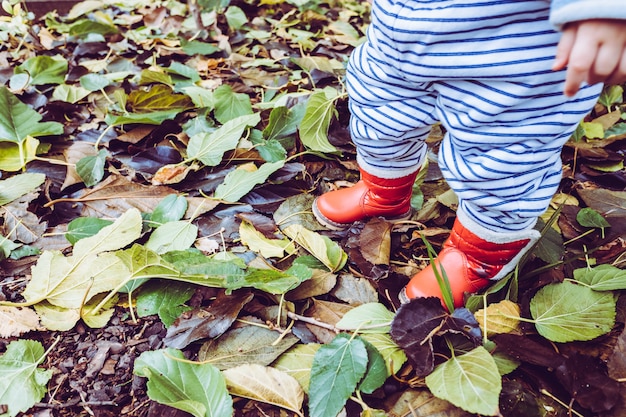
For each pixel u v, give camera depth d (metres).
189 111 1.46
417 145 0.97
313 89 1.59
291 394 0.76
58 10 2.12
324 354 0.78
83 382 0.80
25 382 0.78
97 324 0.88
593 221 1.09
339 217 1.10
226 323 0.85
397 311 0.81
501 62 0.66
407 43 0.72
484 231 0.85
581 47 0.53
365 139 0.94
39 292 0.90
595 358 0.85
